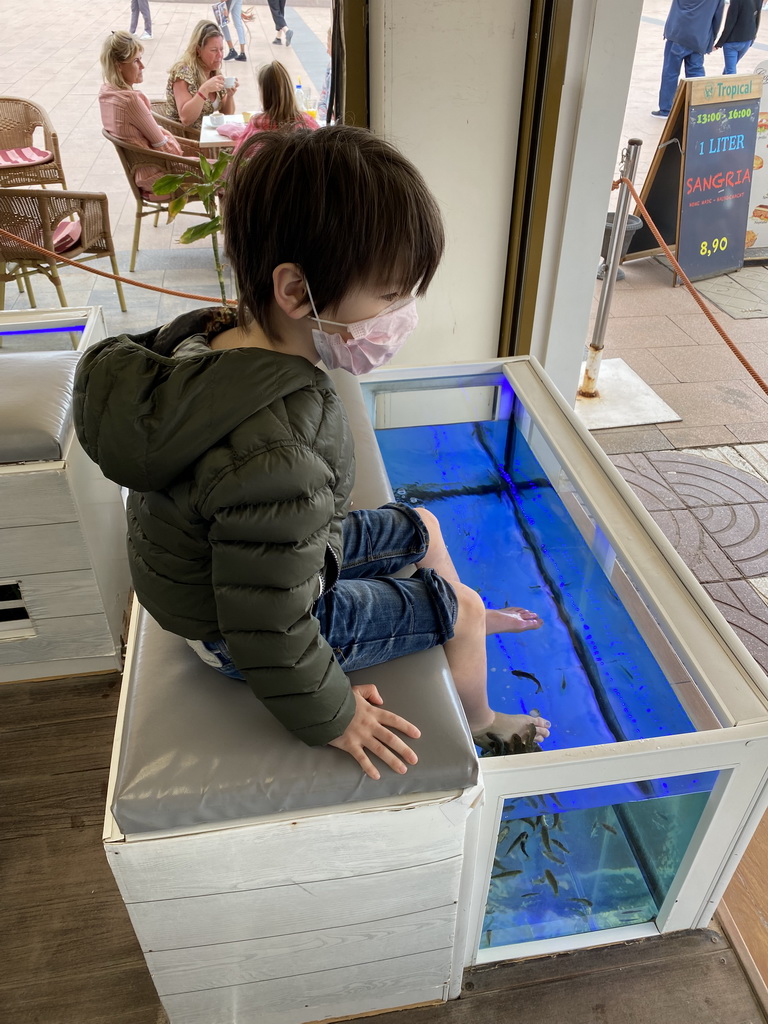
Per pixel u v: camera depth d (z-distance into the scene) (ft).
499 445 6.91
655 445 9.46
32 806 5.35
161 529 2.82
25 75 26.18
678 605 4.17
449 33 6.27
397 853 3.44
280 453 2.50
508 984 4.53
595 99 6.81
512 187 7.23
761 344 11.59
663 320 12.19
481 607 4.25
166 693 3.43
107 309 12.17
